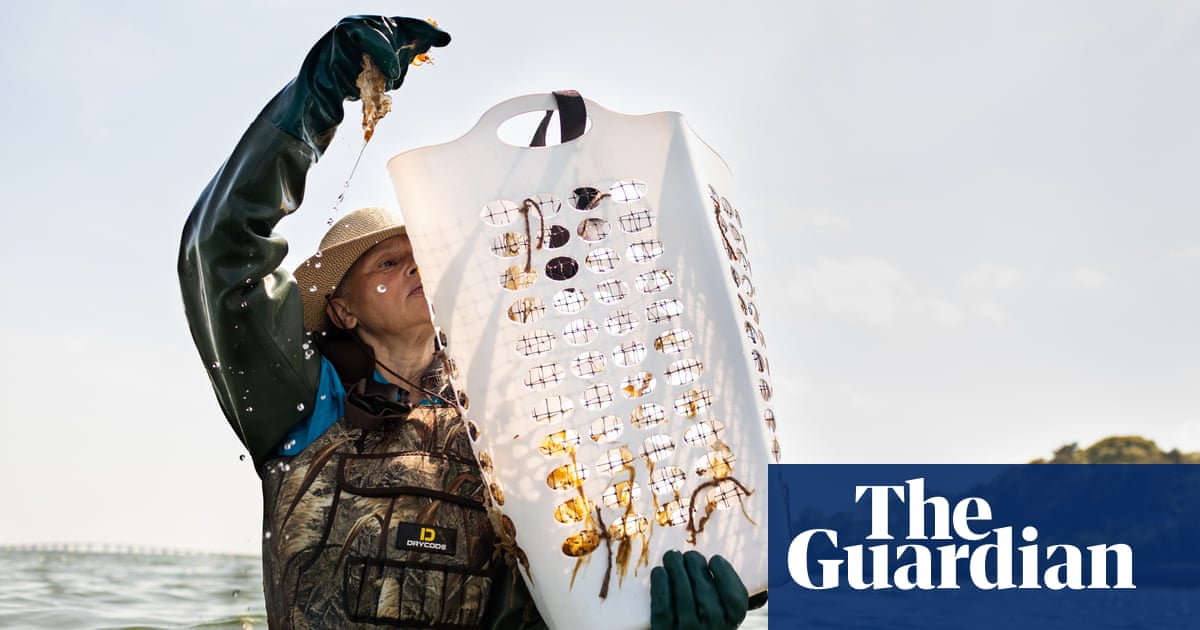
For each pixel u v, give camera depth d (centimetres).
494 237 188
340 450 218
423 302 233
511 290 188
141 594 548
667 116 192
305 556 212
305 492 215
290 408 217
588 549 186
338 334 238
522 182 187
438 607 213
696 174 194
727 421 191
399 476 215
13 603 493
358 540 212
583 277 186
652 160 191
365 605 210
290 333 214
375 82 193
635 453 185
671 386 187
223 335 204
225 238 197
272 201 196
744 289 208
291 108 193
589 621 186
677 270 189
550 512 188
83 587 570
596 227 187
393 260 232
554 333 186
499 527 200
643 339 187
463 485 218
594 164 187
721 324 191
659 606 182
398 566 211
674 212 190
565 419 186
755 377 195
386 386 231
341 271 230
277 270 217
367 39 187
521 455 188
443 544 214
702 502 188
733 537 189
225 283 200
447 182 189
